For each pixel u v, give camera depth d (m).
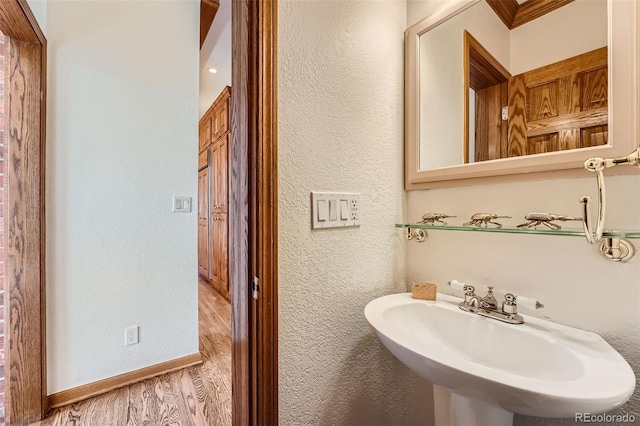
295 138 0.78
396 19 1.07
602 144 0.67
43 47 1.43
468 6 0.93
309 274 0.81
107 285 1.65
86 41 1.58
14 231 1.36
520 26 0.83
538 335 0.68
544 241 0.76
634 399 0.63
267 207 0.73
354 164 0.93
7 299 1.36
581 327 0.70
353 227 0.92
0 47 1.42
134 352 1.73
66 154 1.52
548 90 0.77
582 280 0.70
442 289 0.99
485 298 0.82
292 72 0.78
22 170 1.37
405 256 1.09
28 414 1.37
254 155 0.73
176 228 1.88
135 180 1.73
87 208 1.58
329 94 0.86
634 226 0.63
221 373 1.83
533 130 0.80
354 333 0.91
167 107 1.85
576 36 0.73
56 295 1.50
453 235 0.96
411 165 1.05
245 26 0.77
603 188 0.60
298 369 0.78
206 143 4.23
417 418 1.03
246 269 0.75
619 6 0.65
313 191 0.82
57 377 1.50
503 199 0.84
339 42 0.89
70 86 1.53
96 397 1.58
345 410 0.88
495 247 0.86
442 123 0.99
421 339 0.84
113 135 1.66
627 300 0.64
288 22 0.78
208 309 3.07
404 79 1.08
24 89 1.37
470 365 0.54
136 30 1.74
